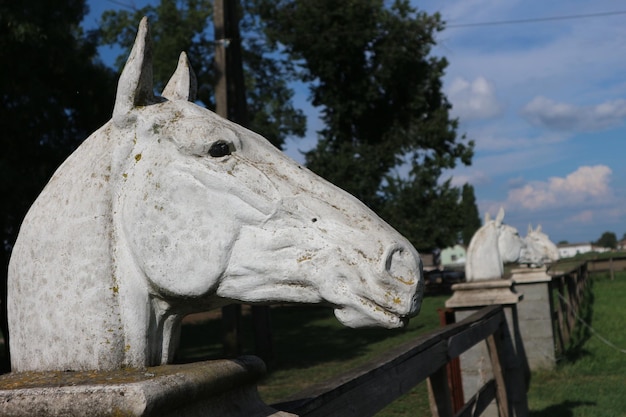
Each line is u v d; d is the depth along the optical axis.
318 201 1.77
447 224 27.89
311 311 23.17
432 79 28.98
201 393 1.59
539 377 10.45
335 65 28.31
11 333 1.84
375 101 29.53
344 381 2.61
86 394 1.44
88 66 12.45
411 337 14.98
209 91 24.56
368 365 3.06
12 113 11.23
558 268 23.25
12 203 10.89
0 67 11.30
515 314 7.87
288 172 1.83
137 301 1.74
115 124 1.86
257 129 26.97
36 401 1.47
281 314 22.45
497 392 6.36
